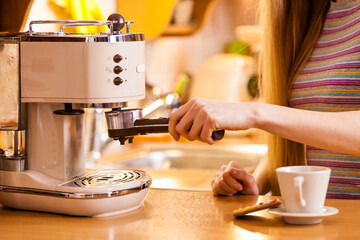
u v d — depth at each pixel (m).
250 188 1.44
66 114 1.28
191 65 4.48
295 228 1.09
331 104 1.60
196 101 1.22
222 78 4.02
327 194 1.61
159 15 3.36
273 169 1.69
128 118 1.24
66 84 1.22
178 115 1.22
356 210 1.22
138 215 1.23
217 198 1.40
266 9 1.70
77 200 1.20
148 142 3.48
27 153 1.30
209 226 1.12
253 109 1.23
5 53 1.28
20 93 1.27
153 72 4.27
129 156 3.13
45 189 1.24
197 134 1.21
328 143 1.26
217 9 4.52
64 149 1.28
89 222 1.18
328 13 1.67
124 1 3.15
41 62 1.24
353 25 1.60
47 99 1.25
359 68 1.56
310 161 1.65
